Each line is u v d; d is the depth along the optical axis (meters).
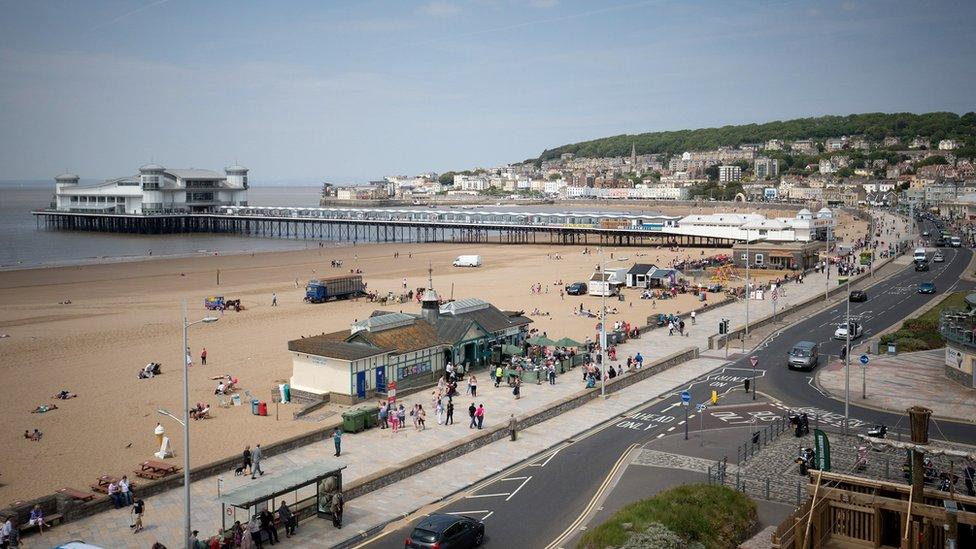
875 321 98.81
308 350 65.00
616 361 78.06
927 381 67.31
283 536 37.22
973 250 187.00
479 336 74.38
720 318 102.94
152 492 42.97
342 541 36.62
